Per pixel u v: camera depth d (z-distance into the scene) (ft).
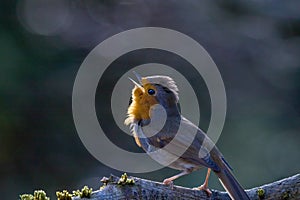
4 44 53.16
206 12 58.39
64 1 56.75
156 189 21.83
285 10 59.26
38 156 53.11
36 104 53.11
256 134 52.65
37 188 52.80
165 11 58.13
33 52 54.34
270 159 51.34
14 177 52.95
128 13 57.88
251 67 57.36
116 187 21.16
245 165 50.60
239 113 54.44
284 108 55.57
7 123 52.37
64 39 55.67
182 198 22.49
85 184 51.62
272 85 56.90
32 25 55.21
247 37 58.03
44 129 53.01
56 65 54.39
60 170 52.60
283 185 23.76
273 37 58.95
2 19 54.39
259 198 23.70
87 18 56.95
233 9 58.54
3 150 52.70
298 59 57.77
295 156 51.83
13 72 52.65
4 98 52.13
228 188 24.17
